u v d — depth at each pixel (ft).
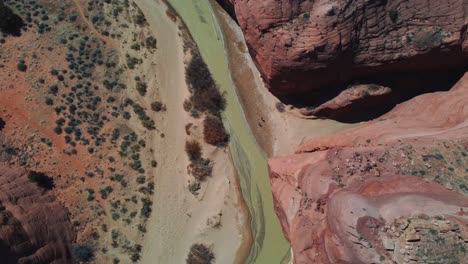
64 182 100.63
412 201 73.97
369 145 89.86
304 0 88.74
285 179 95.86
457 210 72.28
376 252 71.51
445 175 79.82
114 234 101.14
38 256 89.71
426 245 69.72
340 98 99.45
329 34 88.17
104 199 102.06
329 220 78.95
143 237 102.83
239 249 105.09
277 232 105.70
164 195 104.94
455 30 86.84
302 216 84.79
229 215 105.70
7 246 84.48
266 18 91.30
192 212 105.40
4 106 101.55
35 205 94.48
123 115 105.81
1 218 86.17
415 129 91.45
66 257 96.22
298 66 93.81
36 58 105.19
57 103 103.55
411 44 88.99
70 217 99.81
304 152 102.83
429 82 97.91
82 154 102.47
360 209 74.23
